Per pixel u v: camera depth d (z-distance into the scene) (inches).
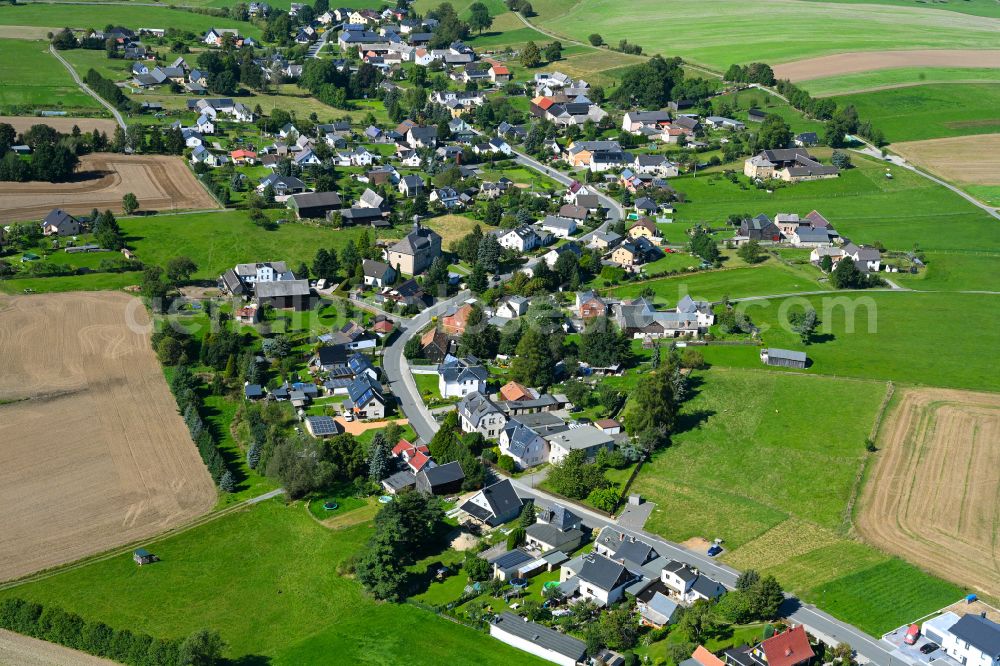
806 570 5002.5
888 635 4530.0
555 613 4692.4
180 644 4320.9
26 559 5044.3
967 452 6043.3
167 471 5861.2
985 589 4842.5
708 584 4790.8
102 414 6437.0
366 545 5113.2
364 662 4360.2
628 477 5915.4
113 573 4963.1
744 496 5718.5
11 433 6161.4
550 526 5329.7
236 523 5413.4
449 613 4690.0
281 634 4566.9
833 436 6264.8
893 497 5625.0
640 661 4357.8
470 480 5787.4
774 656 4244.6
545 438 6220.5
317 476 5664.4
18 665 4286.4
